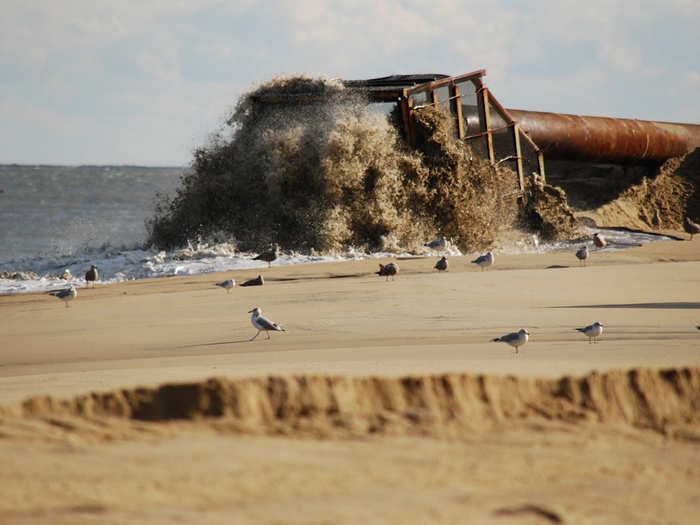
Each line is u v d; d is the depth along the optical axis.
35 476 19.97
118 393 27.09
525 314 73.25
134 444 23.39
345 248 149.25
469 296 86.81
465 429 26.92
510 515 19.09
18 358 59.53
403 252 146.75
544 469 23.00
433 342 59.19
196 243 155.38
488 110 172.50
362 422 26.77
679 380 31.08
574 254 136.50
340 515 18.44
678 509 20.14
